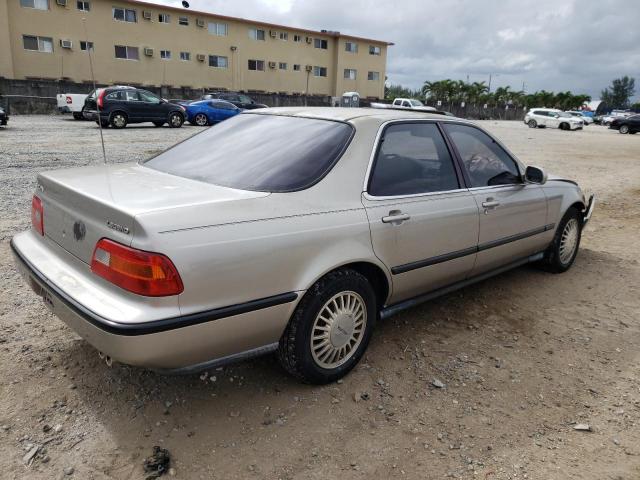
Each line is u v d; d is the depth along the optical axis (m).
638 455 2.56
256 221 2.53
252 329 2.56
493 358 3.46
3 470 2.28
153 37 38.25
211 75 41.81
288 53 45.59
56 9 33.94
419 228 3.31
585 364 3.44
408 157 3.41
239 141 3.35
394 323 3.92
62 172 3.11
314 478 2.34
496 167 4.15
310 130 3.24
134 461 2.38
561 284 4.90
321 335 2.91
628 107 122.81
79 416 2.66
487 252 3.98
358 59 49.25
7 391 2.81
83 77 35.75
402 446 2.57
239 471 2.36
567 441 2.65
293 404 2.86
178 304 2.28
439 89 65.31
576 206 5.14
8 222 5.88
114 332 2.19
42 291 2.75
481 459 2.50
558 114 39.56
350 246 2.90
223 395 2.91
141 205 2.35
